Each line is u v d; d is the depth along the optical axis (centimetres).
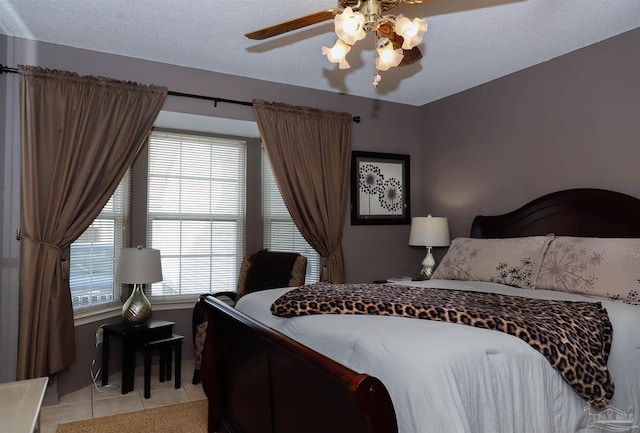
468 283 303
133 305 326
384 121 442
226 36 296
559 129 329
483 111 391
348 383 118
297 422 169
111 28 283
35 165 287
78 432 254
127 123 318
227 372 244
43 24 277
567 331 172
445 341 150
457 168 418
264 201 436
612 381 171
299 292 218
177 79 345
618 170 291
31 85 289
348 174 411
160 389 323
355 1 194
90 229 343
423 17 268
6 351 284
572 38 300
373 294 211
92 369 337
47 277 286
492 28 284
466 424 130
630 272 238
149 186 387
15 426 144
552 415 157
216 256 415
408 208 452
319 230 390
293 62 342
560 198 318
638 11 264
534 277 281
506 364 151
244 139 430
